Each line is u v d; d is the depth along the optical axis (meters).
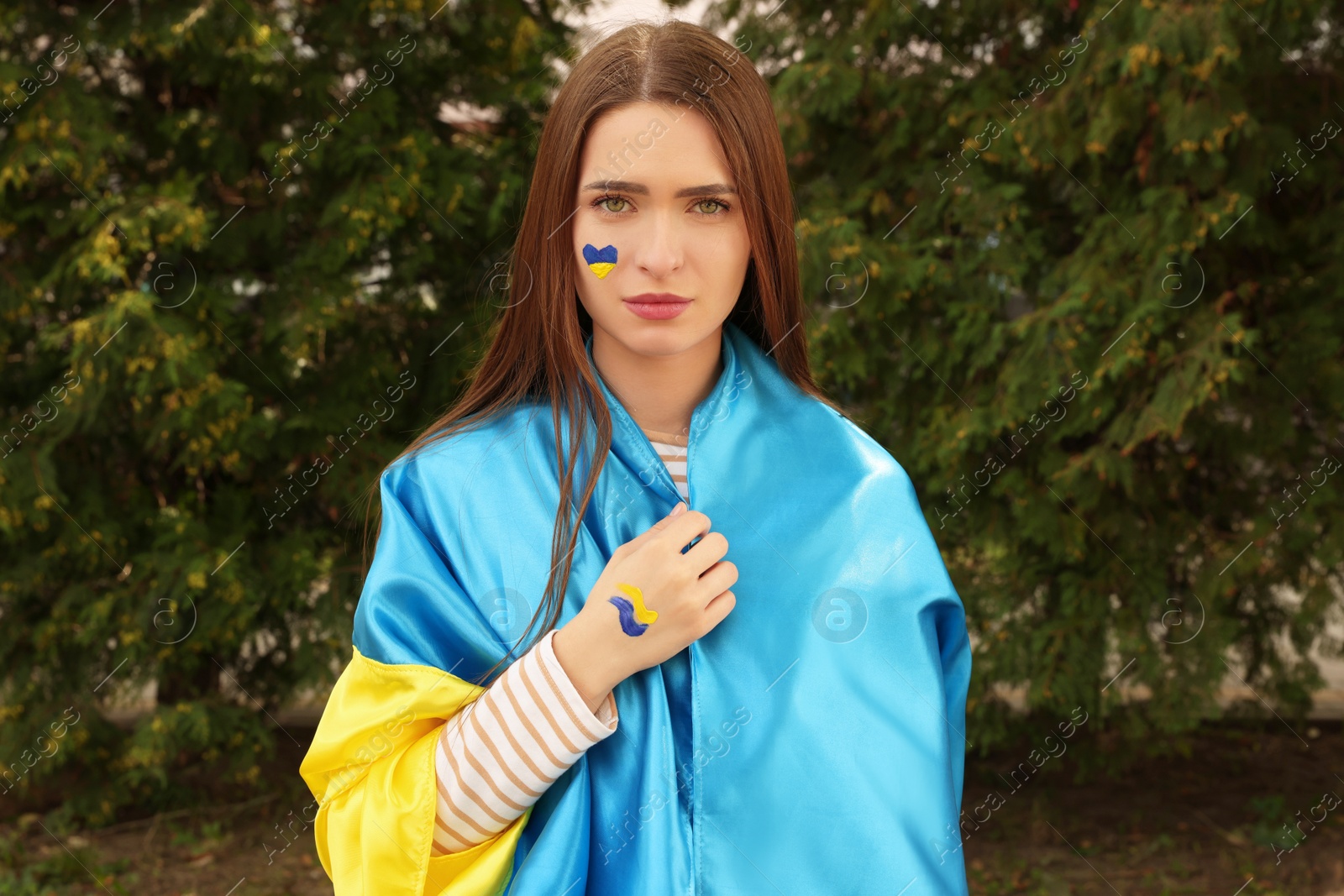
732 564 1.09
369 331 4.87
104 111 4.45
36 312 4.55
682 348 1.11
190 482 5.02
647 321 1.09
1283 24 3.89
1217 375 3.88
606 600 1.05
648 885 1.04
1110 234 4.20
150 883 4.29
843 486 1.22
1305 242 4.44
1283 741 5.57
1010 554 4.53
